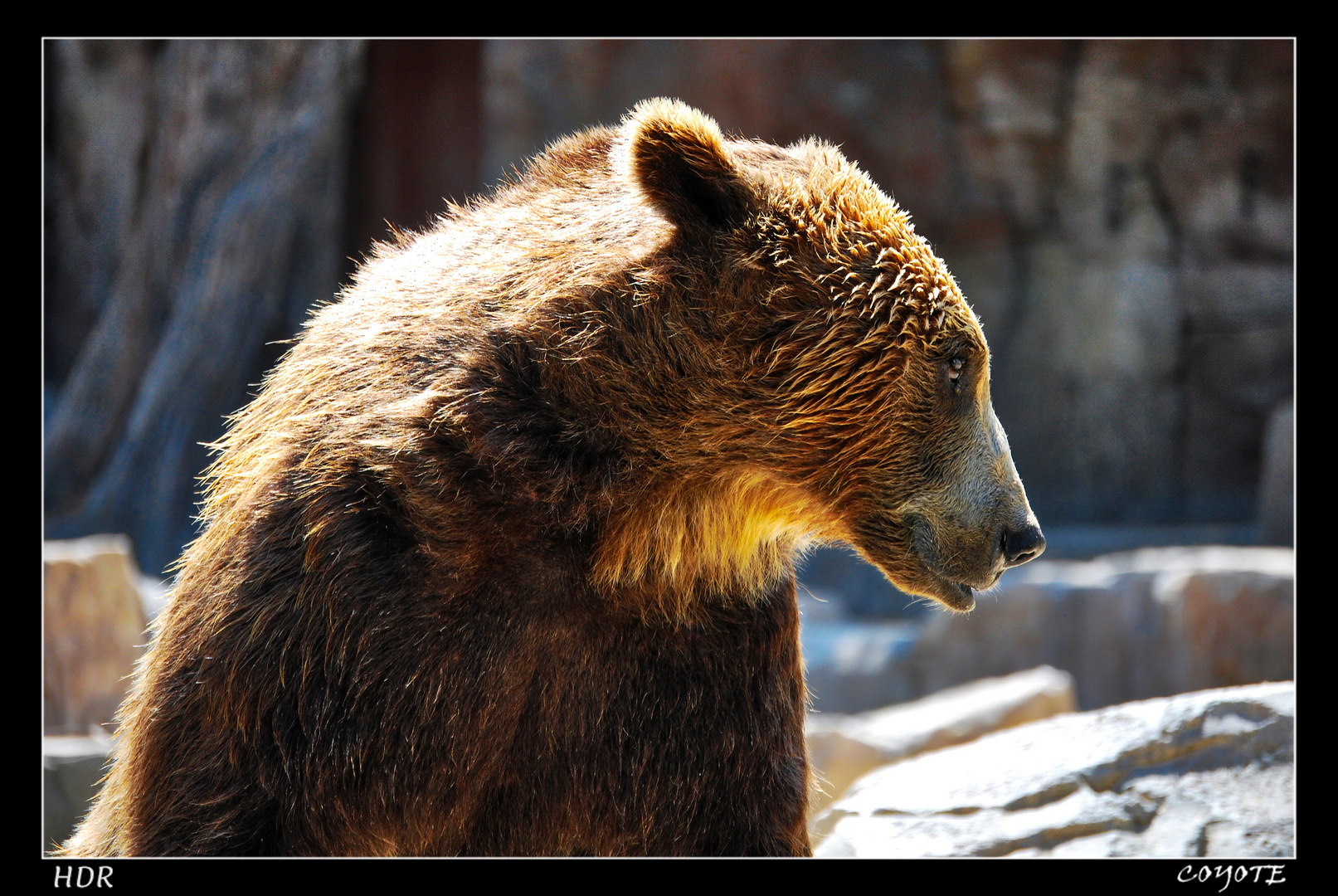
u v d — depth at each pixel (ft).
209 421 87.15
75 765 36.47
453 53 112.16
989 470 21.38
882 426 20.79
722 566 20.72
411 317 20.36
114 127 105.91
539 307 19.89
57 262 109.19
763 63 120.47
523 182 22.61
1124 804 27.27
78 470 87.20
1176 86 120.98
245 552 18.86
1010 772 29.37
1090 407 123.85
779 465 20.84
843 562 103.81
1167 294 123.34
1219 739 28.32
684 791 20.33
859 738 53.01
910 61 122.11
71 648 43.50
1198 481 123.34
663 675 20.43
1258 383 122.52
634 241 20.52
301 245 92.38
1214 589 62.54
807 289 20.29
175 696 18.70
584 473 19.72
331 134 91.04
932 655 70.18
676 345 20.07
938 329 20.68
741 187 20.42
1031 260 125.39
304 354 21.30
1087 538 109.50
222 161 87.61
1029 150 123.24
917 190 124.16
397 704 18.61
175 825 18.35
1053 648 67.77
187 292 86.94
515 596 19.61
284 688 18.26
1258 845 25.17
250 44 87.15
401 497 18.78
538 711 20.04
